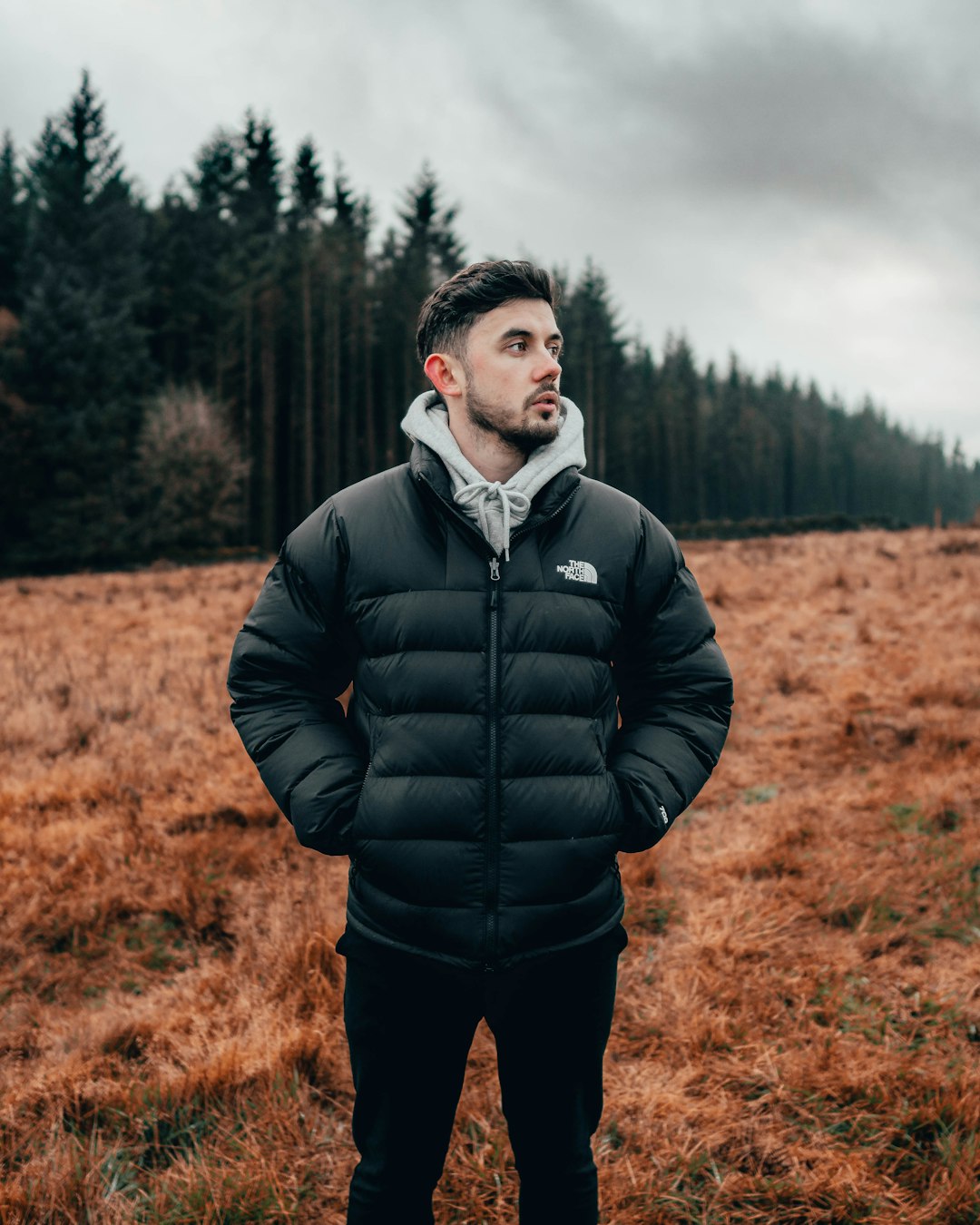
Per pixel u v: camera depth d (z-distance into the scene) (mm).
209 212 41156
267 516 35781
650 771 1225
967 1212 1637
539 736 1113
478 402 1155
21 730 5246
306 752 1214
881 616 7832
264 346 36031
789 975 2498
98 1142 1837
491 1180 1760
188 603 11664
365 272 40750
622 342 50969
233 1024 2311
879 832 3492
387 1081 1174
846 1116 1925
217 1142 1887
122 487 30812
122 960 2729
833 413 99188
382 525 1184
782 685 5855
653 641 1316
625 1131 1912
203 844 3527
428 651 1132
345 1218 1695
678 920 2883
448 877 1094
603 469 48469
